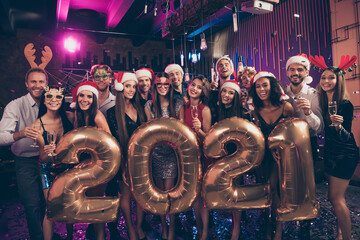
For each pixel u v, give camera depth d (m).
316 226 2.71
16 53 7.46
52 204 1.81
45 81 2.29
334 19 4.66
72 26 7.87
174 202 1.93
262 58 6.62
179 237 2.51
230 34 7.80
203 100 2.41
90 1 6.58
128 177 1.94
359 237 2.43
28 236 2.79
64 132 2.16
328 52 4.91
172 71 2.80
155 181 2.50
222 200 1.93
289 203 1.94
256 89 2.22
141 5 6.34
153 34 8.21
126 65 8.70
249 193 1.97
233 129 1.94
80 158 2.21
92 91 2.14
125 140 2.26
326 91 2.24
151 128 1.92
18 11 6.46
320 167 4.44
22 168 2.15
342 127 2.07
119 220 3.12
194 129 2.36
